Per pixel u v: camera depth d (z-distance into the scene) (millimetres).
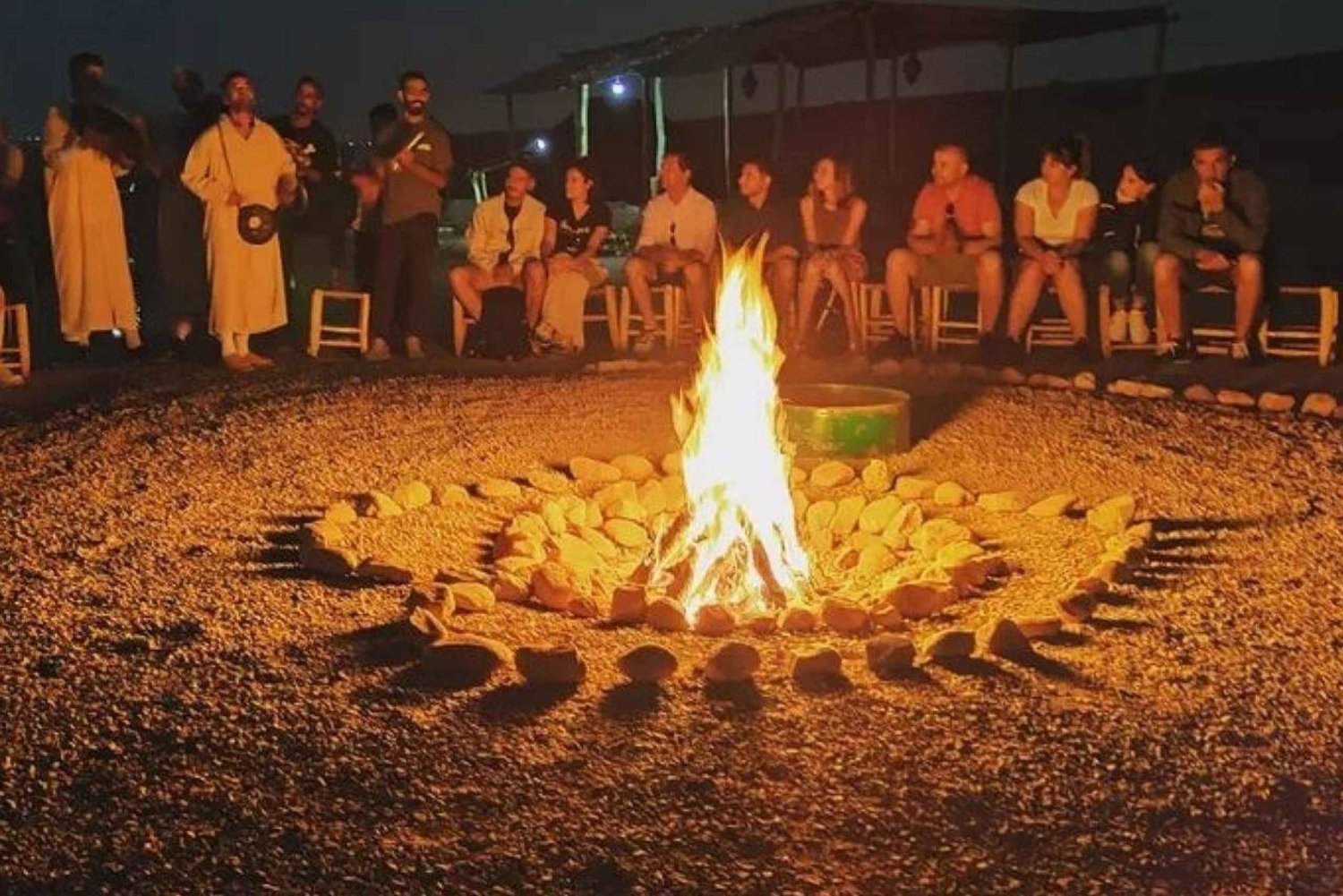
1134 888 3396
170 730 4195
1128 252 11016
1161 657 4742
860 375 9875
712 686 4508
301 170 11062
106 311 10602
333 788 3861
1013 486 7074
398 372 9945
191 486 6926
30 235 12914
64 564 5750
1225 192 10141
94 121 10398
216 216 9969
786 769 3951
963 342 11094
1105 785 3854
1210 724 4215
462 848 3574
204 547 5996
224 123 9969
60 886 3418
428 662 4625
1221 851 3543
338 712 4316
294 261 11945
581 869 3477
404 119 10789
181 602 5289
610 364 9945
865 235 19422
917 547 6188
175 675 4594
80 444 7711
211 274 10062
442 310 14227
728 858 3525
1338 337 10617
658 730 4191
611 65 19812
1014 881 3422
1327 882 3424
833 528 6516
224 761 4012
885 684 4516
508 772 3945
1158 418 8172
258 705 4359
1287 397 8578
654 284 11234
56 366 10305
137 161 10609
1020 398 8727
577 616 5258
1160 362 10312
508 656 4680
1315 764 3977
